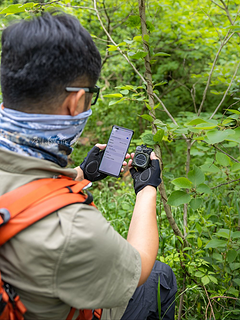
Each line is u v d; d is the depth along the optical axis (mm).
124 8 3486
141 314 1184
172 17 3576
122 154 1340
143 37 1448
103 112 4723
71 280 737
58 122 802
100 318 990
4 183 756
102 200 3021
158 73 4730
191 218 1845
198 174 1454
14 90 759
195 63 4723
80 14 3670
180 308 1630
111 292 784
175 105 5121
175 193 1427
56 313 792
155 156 1251
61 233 719
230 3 2473
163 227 2170
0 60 811
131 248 833
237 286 1778
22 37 732
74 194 783
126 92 1530
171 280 1364
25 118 773
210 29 2924
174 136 1646
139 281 856
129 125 4484
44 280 721
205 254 1854
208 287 1687
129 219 2396
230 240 1618
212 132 1162
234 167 1456
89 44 798
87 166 1359
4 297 696
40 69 730
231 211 2195
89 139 4379
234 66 3359
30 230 713
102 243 748
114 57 4477
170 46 4500
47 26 744
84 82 810
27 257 708
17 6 1473
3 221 686
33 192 735
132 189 3021
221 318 1619
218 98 4836
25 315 777
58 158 853
